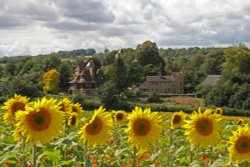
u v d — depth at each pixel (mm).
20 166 8648
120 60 132500
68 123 12805
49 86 135875
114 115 18531
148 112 9852
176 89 159375
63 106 12891
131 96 126938
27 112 7469
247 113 80312
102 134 9227
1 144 10781
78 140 11477
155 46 187375
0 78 155500
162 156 12195
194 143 9898
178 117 15047
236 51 139500
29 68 174250
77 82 142625
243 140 9133
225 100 94375
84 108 84312
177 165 11484
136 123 9711
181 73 160750
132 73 158125
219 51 182125
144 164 9977
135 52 187250
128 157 11336
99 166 9289
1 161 8109
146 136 9711
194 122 9906
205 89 114062
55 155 8047
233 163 9234
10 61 183125
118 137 15562
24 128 7449
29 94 98562
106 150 11914
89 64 147125
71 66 172750
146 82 160000
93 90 138625
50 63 162625
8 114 9766
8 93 97562
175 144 14750
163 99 120375
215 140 9867
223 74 103125
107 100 84375
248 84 93625
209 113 9992
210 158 11000
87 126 9172
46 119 7496
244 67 138500
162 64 188750
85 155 9273
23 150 8352
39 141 7539
